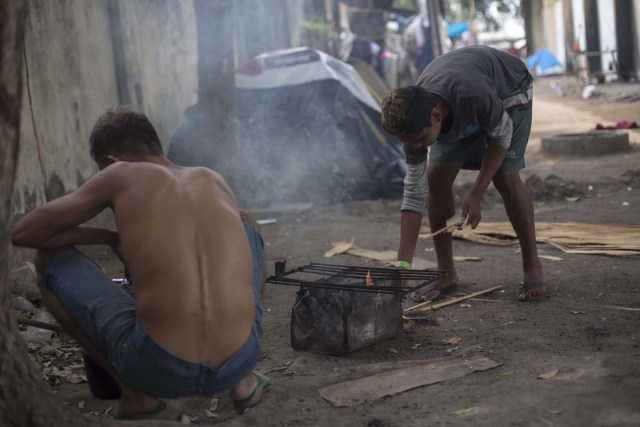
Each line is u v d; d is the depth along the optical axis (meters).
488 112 4.23
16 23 2.44
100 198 2.98
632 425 2.84
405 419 3.11
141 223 2.90
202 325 2.86
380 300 4.15
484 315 4.57
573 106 20.95
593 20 28.48
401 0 45.69
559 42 37.59
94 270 3.11
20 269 5.50
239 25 15.97
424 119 4.02
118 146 3.19
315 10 21.47
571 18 34.56
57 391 3.79
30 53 6.82
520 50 47.41
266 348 4.25
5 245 2.59
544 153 12.24
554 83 29.28
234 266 2.97
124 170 2.99
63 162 7.32
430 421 3.05
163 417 3.15
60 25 7.46
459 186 9.05
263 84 9.73
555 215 7.58
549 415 2.99
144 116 3.27
